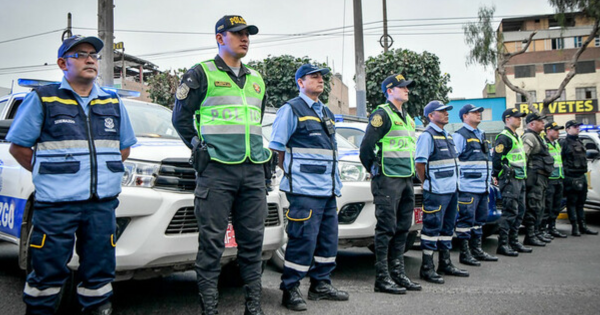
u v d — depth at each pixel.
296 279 3.84
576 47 39.53
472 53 16.95
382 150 4.41
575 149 8.33
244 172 3.33
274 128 3.93
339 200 4.92
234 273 4.41
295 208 3.86
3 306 3.85
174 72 17.45
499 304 4.02
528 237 7.34
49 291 2.92
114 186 3.03
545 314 3.76
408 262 5.98
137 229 3.35
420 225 5.48
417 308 3.88
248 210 3.41
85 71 2.96
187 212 3.53
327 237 4.05
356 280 4.95
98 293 3.04
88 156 2.93
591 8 14.95
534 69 40.19
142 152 3.53
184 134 3.33
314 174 3.87
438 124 5.01
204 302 3.23
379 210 4.41
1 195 4.34
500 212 6.91
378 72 14.49
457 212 5.38
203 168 3.24
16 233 3.98
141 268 3.42
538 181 7.23
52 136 2.88
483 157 5.78
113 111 3.11
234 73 3.42
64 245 2.88
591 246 7.21
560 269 5.50
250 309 3.41
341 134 6.46
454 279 4.98
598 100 38.69
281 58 13.38
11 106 4.88
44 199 2.84
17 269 5.15
